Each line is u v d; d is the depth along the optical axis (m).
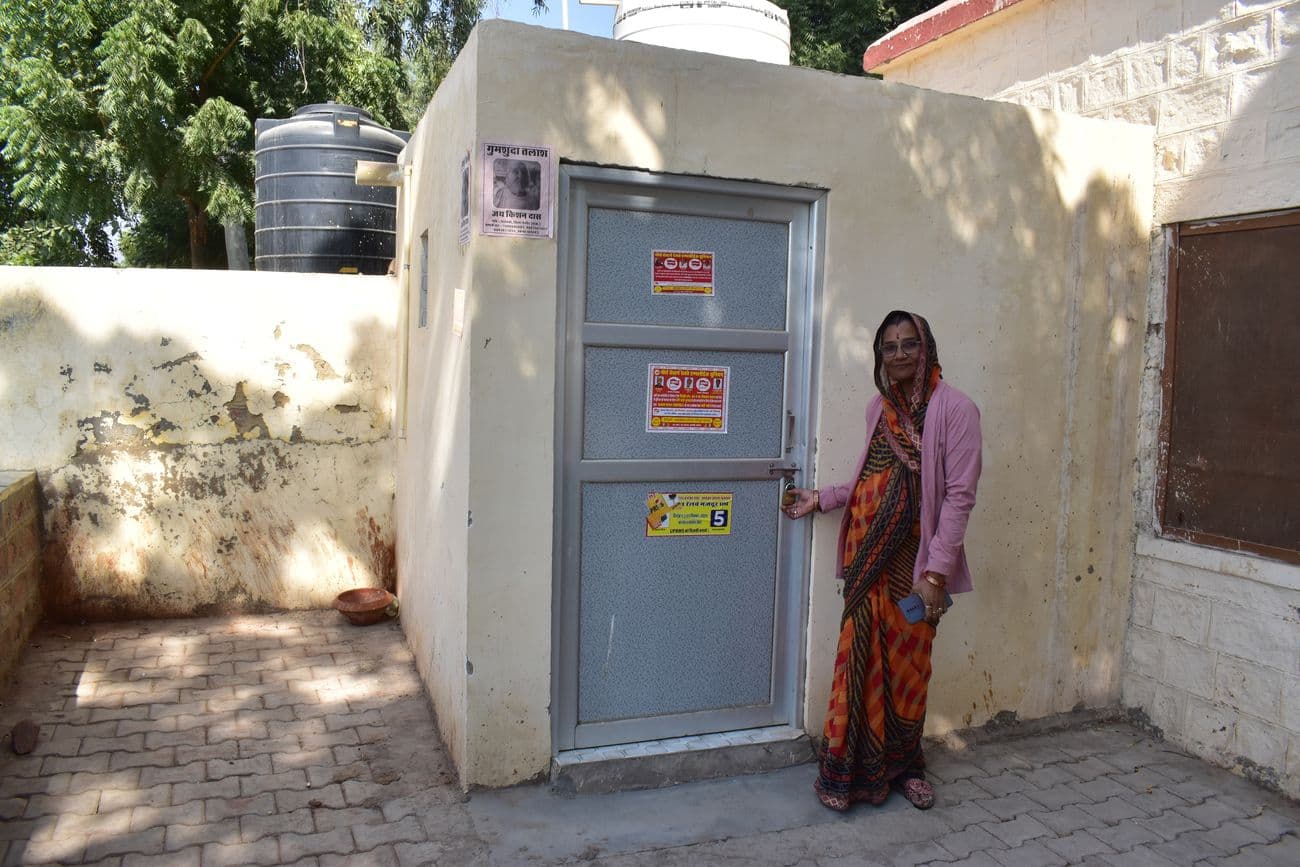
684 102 3.41
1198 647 4.04
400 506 5.29
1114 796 3.64
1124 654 4.40
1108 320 4.24
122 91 11.55
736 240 3.62
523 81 3.18
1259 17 3.82
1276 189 3.73
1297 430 3.67
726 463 3.64
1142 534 4.32
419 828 3.17
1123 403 4.29
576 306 3.40
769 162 3.55
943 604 3.20
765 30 4.44
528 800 3.36
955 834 3.31
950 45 5.65
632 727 3.62
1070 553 4.23
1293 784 3.63
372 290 5.46
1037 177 4.05
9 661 4.31
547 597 3.38
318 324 5.38
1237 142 3.90
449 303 3.72
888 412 3.35
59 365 4.96
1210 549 4.00
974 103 3.91
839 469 3.76
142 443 5.12
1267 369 3.79
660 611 3.62
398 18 16.62
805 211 3.69
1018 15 5.11
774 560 3.78
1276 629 3.71
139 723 3.95
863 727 3.39
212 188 12.59
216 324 5.20
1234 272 3.93
